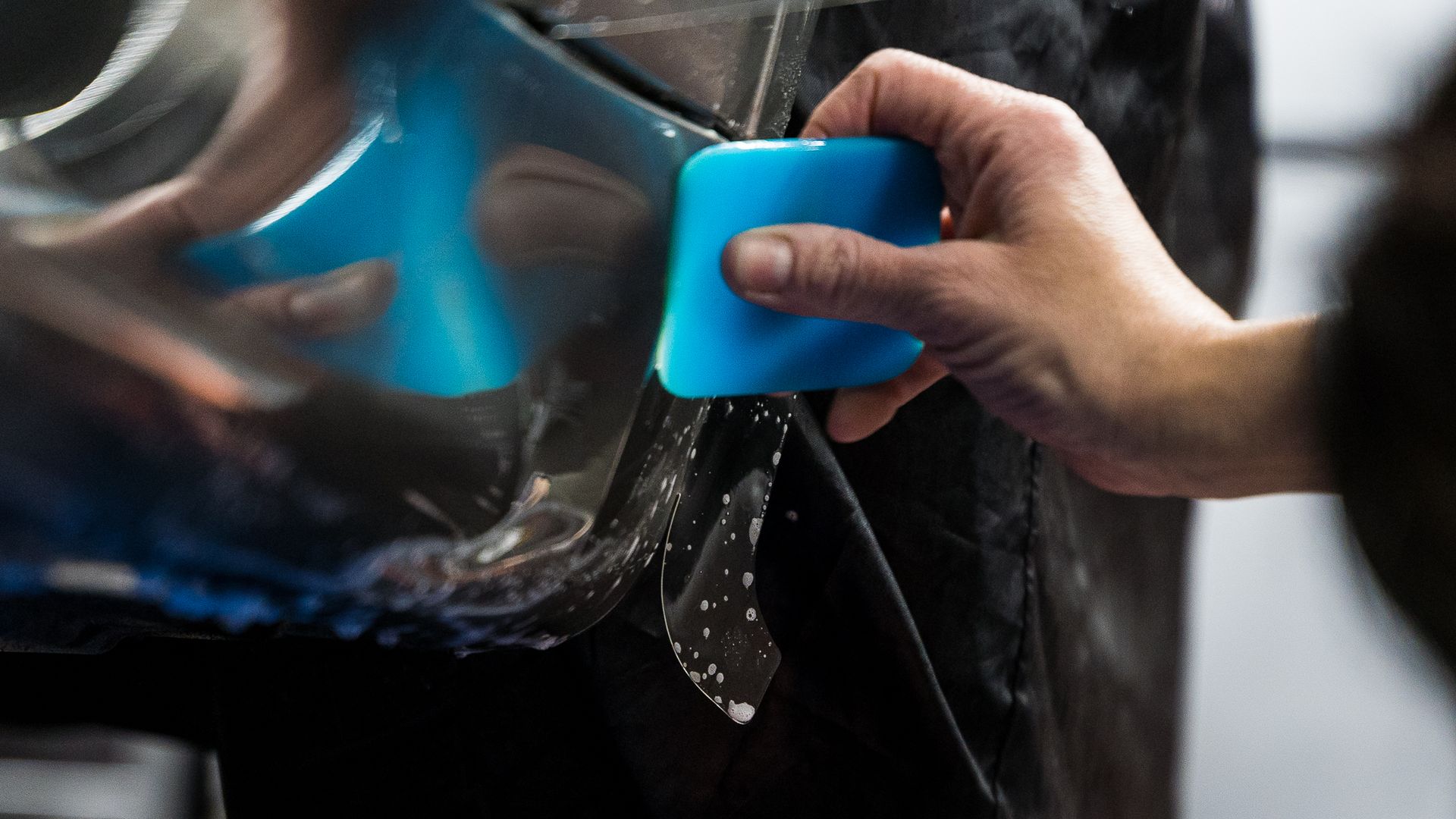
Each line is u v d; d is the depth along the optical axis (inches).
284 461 12.7
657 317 16.2
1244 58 40.1
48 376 11.1
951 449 28.2
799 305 17.5
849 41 25.3
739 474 22.0
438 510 14.2
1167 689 40.6
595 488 16.0
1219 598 51.2
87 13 12.2
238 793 21.7
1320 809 45.3
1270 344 17.1
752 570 23.1
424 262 13.1
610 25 14.0
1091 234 18.2
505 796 24.2
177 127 11.8
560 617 17.3
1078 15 29.3
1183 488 19.4
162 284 11.5
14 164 11.3
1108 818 36.3
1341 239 7.2
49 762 10.3
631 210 15.2
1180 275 18.8
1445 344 6.5
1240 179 41.6
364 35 12.1
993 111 19.2
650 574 23.8
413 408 13.5
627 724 24.9
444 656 22.9
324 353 12.6
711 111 16.2
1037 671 30.5
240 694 21.4
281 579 13.7
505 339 14.1
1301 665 48.9
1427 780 45.2
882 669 26.3
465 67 12.8
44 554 12.1
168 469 12.1
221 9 12.0
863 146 18.1
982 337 18.4
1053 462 31.6
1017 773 29.9
